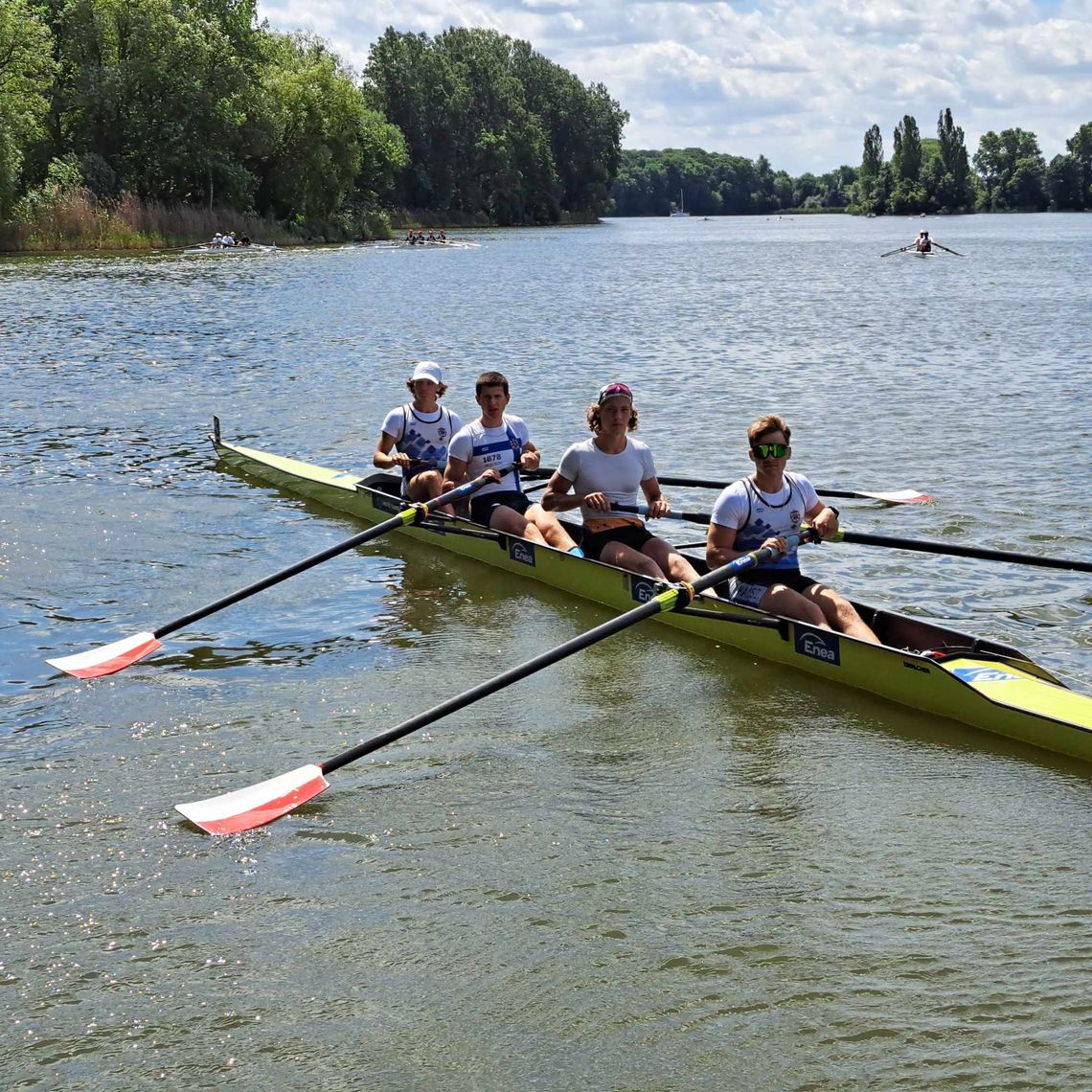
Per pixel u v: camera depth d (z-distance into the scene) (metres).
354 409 17.92
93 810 6.21
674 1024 4.50
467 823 6.06
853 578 9.75
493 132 129.25
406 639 8.84
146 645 8.43
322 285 43.44
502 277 50.09
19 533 11.37
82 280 44.38
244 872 5.63
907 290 40.22
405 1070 4.30
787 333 27.16
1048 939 4.95
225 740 7.07
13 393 19.34
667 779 6.54
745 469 13.55
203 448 15.27
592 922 5.16
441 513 11.00
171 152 70.56
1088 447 14.05
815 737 7.10
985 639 7.97
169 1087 4.24
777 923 5.11
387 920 5.22
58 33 70.19
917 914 5.16
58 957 4.97
